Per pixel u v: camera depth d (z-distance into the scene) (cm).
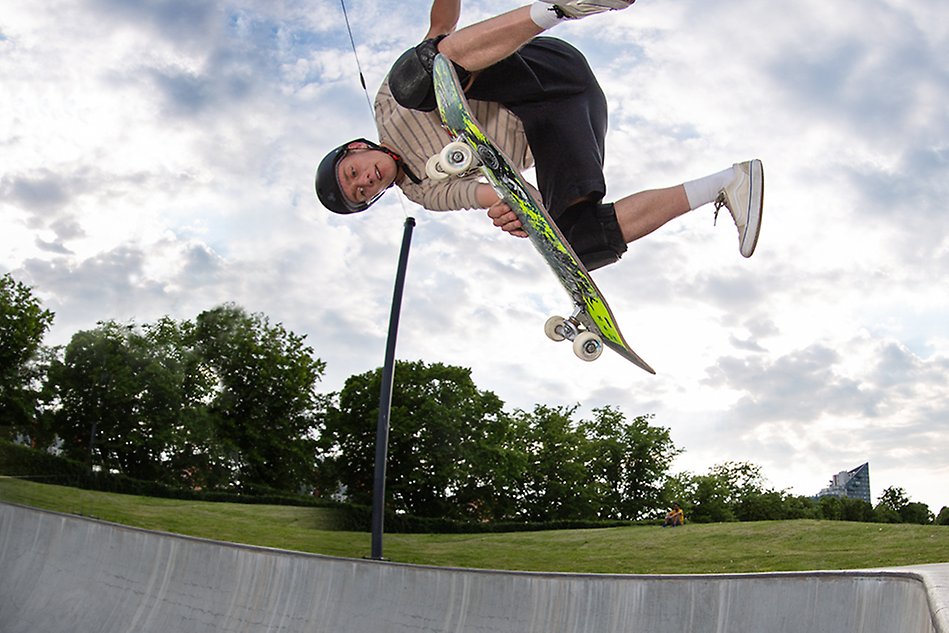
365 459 3853
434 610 744
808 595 509
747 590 550
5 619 1020
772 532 2000
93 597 985
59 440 3494
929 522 5206
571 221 451
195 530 2550
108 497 2998
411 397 3862
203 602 895
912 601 420
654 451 4953
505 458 3941
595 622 640
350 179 499
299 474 3853
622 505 4909
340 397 3953
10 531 1142
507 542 2431
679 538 2112
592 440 5022
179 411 3666
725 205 460
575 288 458
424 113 474
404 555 2252
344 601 802
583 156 436
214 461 3688
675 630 587
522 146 478
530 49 449
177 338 3809
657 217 450
